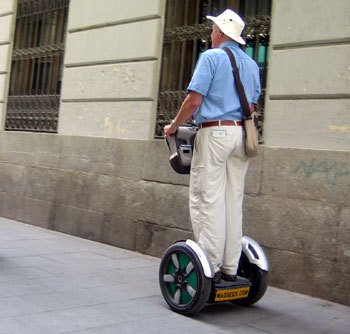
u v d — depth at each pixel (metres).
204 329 3.42
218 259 3.68
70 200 6.93
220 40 3.83
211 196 3.63
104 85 6.68
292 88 4.79
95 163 6.63
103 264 5.27
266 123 4.98
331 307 4.21
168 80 6.08
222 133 3.59
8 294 3.89
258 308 4.04
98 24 6.82
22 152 7.77
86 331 3.19
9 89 8.43
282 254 4.70
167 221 5.75
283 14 4.91
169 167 5.78
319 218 4.48
